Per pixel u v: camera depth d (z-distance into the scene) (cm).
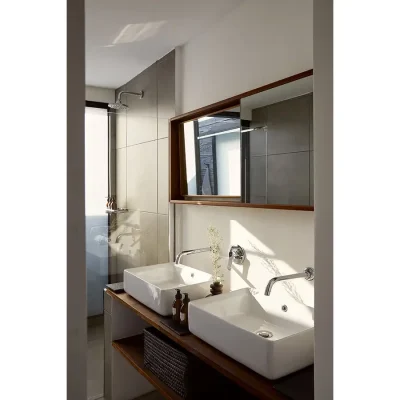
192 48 271
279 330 183
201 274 246
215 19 242
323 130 79
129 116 331
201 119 259
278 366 141
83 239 62
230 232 240
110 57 300
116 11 228
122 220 332
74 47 61
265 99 198
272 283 170
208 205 251
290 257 196
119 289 270
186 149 277
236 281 235
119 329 267
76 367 61
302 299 189
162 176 301
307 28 182
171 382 206
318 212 80
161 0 215
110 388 263
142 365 233
